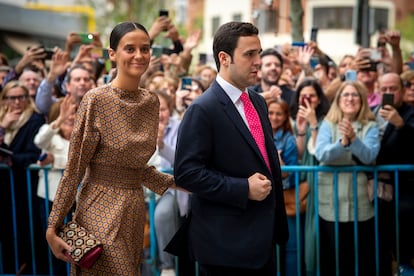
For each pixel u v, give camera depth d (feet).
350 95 15.10
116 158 10.42
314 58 21.15
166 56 20.80
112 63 16.63
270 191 10.75
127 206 10.55
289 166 15.03
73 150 10.31
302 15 25.43
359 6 29.99
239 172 10.59
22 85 16.42
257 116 11.12
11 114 15.96
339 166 14.82
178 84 19.45
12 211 16.07
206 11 80.79
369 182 15.17
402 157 15.39
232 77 10.64
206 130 10.51
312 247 15.23
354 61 20.01
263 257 10.56
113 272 10.28
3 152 15.70
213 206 10.77
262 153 10.88
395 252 15.43
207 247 10.69
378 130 15.31
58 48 20.51
